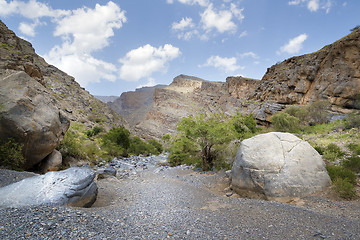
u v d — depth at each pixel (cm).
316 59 3189
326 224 422
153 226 409
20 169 788
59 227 348
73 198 529
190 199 689
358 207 553
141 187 910
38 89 1002
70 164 1233
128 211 522
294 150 764
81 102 7444
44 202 477
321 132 1903
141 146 3572
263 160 749
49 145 923
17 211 395
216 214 503
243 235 370
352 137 1422
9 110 770
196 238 354
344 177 748
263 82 5091
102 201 685
